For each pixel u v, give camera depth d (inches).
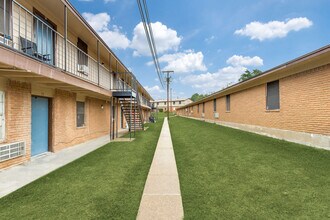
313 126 302.5
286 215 133.6
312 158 248.4
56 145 358.0
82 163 272.7
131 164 268.2
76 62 441.7
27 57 200.2
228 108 722.8
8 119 251.8
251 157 274.5
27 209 144.5
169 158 303.7
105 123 635.5
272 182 188.1
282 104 380.8
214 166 249.6
